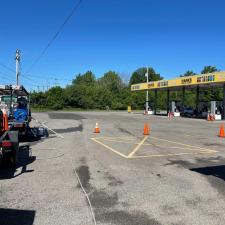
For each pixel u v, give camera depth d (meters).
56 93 93.19
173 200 7.73
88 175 10.21
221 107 45.09
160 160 12.88
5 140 10.75
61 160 12.74
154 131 25.95
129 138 20.75
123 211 6.98
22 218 6.57
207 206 7.32
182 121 39.47
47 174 10.32
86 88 101.69
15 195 8.08
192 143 18.50
